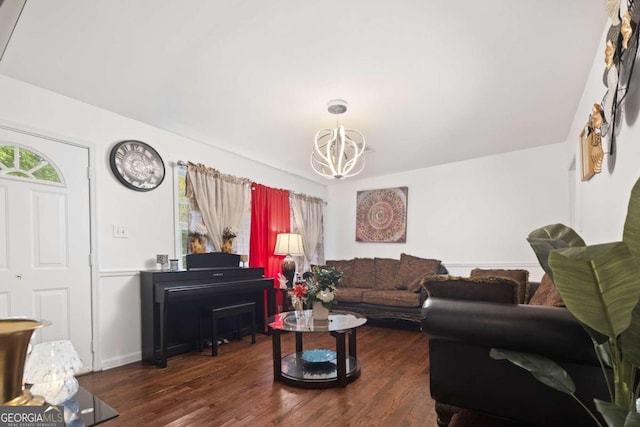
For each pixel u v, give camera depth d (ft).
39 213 8.86
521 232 15.43
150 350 10.36
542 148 15.07
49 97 9.15
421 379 8.89
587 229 9.70
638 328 3.72
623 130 5.92
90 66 8.50
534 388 5.59
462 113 12.04
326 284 9.89
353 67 9.34
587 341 4.95
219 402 7.59
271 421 6.76
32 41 7.52
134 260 10.84
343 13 7.50
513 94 10.77
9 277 8.32
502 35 8.14
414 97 10.93
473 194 16.62
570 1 7.09
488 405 5.95
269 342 12.68
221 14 7.38
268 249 15.99
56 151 9.25
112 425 6.63
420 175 18.12
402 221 18.45
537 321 5.29
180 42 8.09
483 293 6.13
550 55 8.82
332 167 11.16
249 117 11.82
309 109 11.54
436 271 15.85
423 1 7.20
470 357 6.08
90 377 9.16
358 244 20.03
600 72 8.18
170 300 10.16
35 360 4.26
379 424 6.63
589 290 3.43
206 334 12.16
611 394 4.43
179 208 12.48
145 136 11.41
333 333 8.54
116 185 10.50
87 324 9.59
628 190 5.77
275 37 8.13
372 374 9.27
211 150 13.75
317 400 7.67
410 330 14.56
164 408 7.31
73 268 9.41
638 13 4.70
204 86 9.87
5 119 8.34
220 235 13.43
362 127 12.98
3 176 8.30
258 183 15.94
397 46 8.54
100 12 7.06
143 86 9.53
